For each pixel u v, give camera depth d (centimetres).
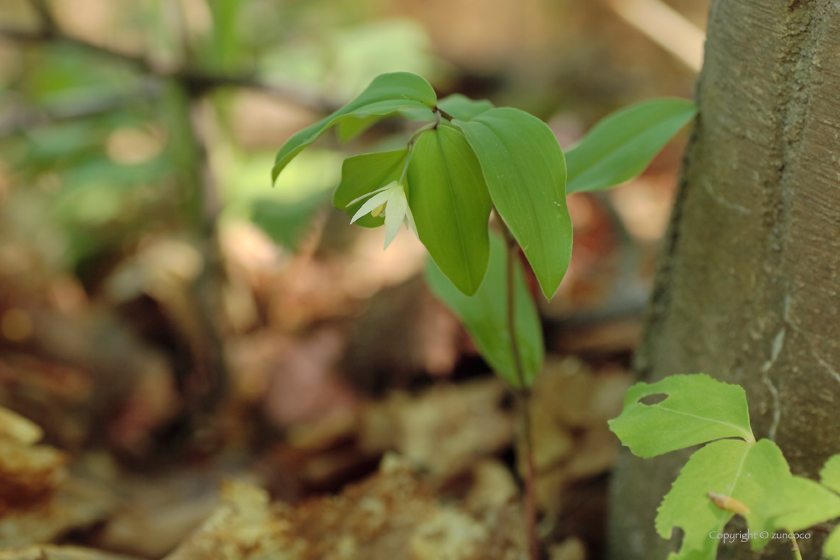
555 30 206
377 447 94
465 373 106
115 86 123
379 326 109
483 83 201
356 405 106
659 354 67
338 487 92
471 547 71
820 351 59
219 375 105
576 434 88
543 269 56
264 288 128
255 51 117
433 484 86
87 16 147
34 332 113
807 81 58
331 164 119
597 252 137
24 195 144
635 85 186
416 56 130
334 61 126
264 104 176
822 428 60
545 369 98
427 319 107
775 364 61
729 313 62
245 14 116
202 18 99
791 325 60
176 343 114
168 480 93
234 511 71
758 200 60
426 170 57
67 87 134
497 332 67
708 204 62
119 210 131
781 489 54
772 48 58
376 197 56
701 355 64
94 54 95
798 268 59
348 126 64
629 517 68
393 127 117
